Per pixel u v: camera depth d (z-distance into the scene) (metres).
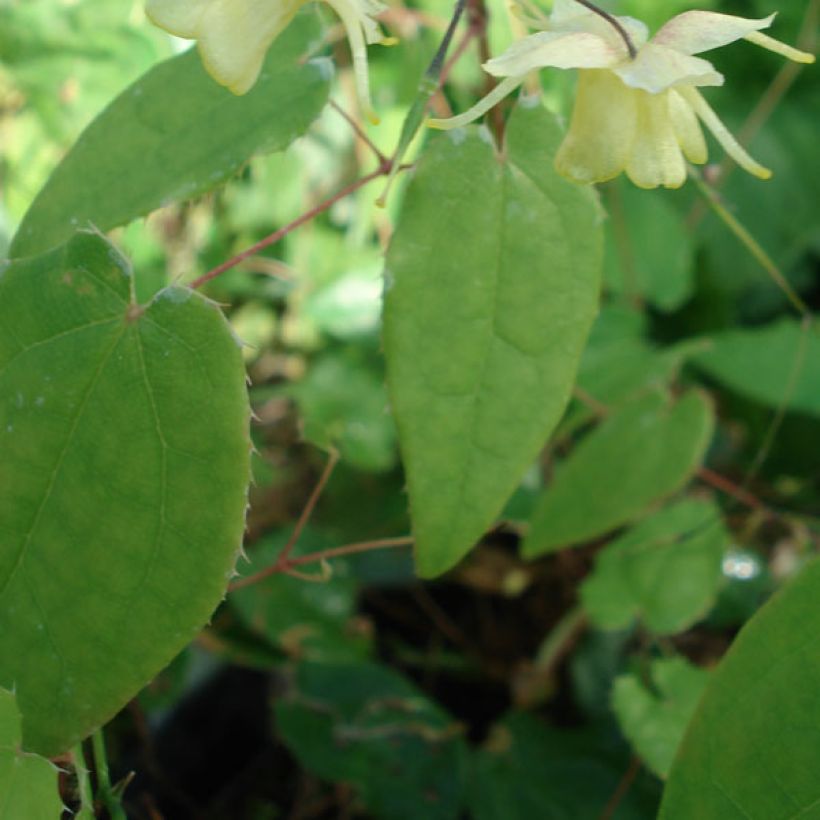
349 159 0.41
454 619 0.42
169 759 0.37
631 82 0.19
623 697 0.31
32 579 0.21
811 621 0.21
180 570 0.21
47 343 0.21
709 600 0.33
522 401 0.23
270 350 0.45
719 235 0.47
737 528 0.41
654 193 0.45
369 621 0.38
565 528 0.33
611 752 0.35
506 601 0.42
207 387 0.21
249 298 0.45
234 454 0.21
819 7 0.46
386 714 0.34
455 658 0.41
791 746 0.21
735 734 0.21
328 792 0.37
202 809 0.37
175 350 0.21
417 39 0.32
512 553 0.42
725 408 0.44
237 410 0.21
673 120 0.20
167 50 0.34
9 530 0.21
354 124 0.23
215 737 0.38
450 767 0.34
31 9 0.34
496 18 0.30
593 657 0.37
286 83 0.23
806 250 0.48
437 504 0.22
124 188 0.23
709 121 0.20
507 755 0.35
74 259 0.21
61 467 0.21
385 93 0.38
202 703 0.39
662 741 0.30
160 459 0.21
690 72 0.19
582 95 0.20
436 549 0.22
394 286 0.22
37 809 0.20
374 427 0.40
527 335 0.23
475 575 0.42
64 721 0.21
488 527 0.23
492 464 0.22
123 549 0.21
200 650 0.36
